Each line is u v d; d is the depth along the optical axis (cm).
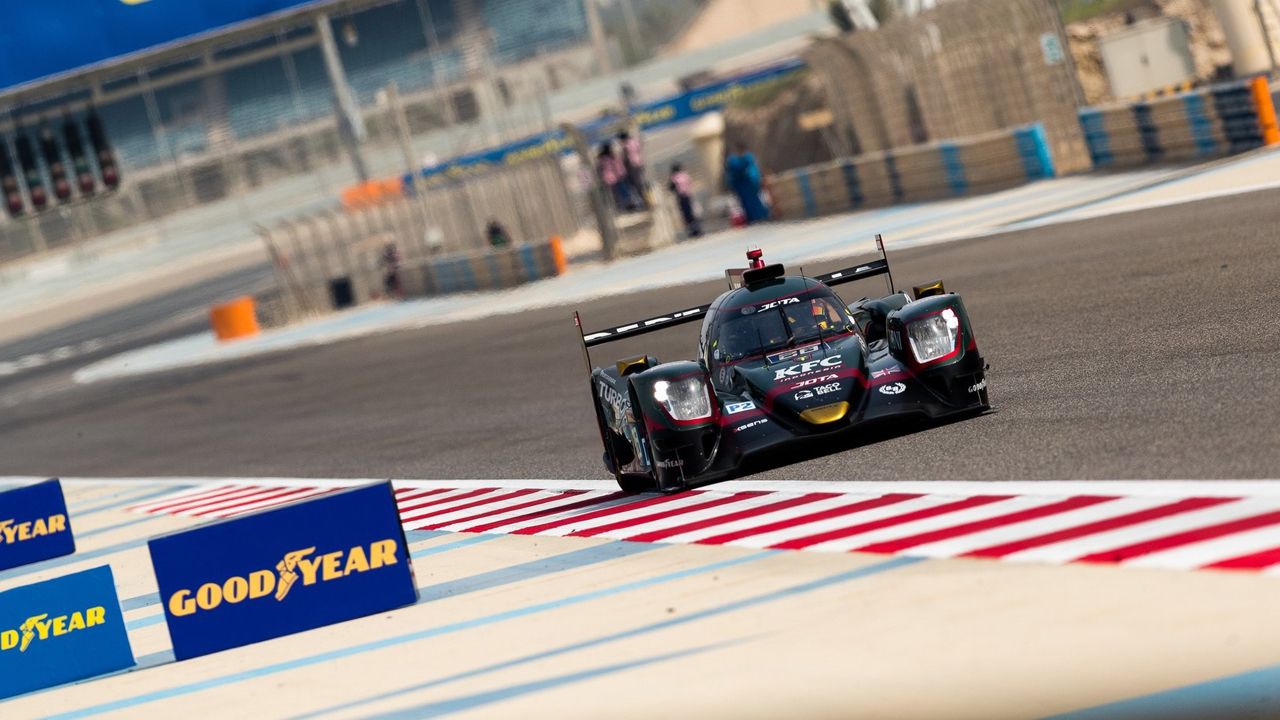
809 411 3284
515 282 12888
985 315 5156
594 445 4781
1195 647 1806
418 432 6166
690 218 12888
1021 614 2052
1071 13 11862
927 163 10331
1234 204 5988
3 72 14138
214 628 2980
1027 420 3309
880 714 1819
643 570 2870
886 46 11206
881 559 2502
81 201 14150
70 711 2753
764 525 2966
